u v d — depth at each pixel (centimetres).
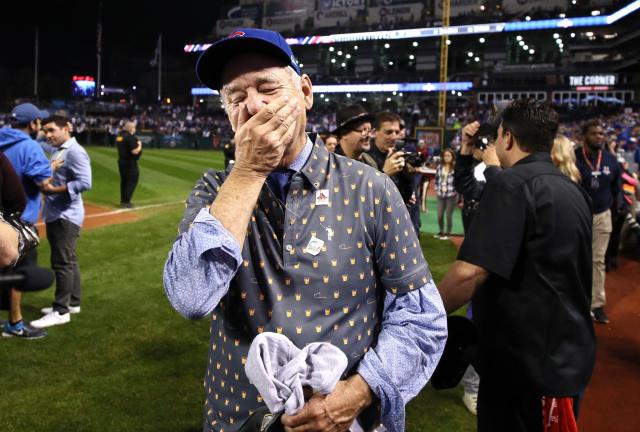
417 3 6341
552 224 193
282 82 129
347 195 137
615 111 4528
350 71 6688
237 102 131
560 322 191
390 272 139
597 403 373
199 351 443
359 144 379
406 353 132
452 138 1995
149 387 378
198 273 118
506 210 194
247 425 122
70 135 484
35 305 538
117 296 571
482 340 204
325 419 122
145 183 1617
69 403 352
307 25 7056
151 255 752
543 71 5272
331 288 133
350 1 6762
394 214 139
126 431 323
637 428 340
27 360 411
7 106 5934
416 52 6200
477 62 5984
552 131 213
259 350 119
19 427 321
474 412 354
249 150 120
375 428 138
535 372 190
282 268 132
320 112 6169
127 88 8112
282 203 135
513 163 220
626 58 4691
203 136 4081
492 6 5875
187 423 334
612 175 539
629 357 453
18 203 355
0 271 108
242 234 120
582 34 5391
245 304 134
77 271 514
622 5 4991
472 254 193
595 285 536
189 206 141
